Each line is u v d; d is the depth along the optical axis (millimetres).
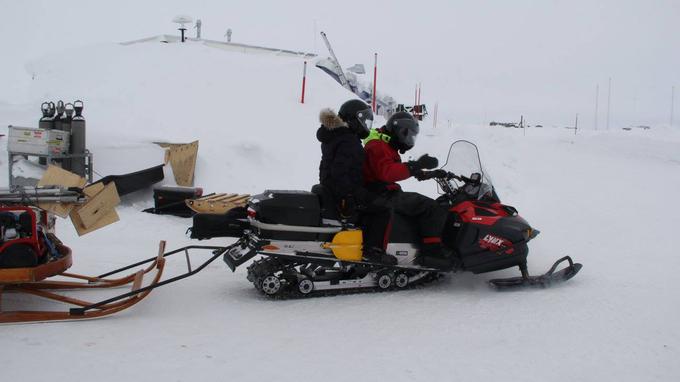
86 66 14273
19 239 4734
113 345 4289
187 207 9062
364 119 5719
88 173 9750
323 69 15570
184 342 4387
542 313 5180
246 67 14344
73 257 6969
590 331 4738
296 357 4152
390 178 5781
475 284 6168
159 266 5406
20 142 9242
